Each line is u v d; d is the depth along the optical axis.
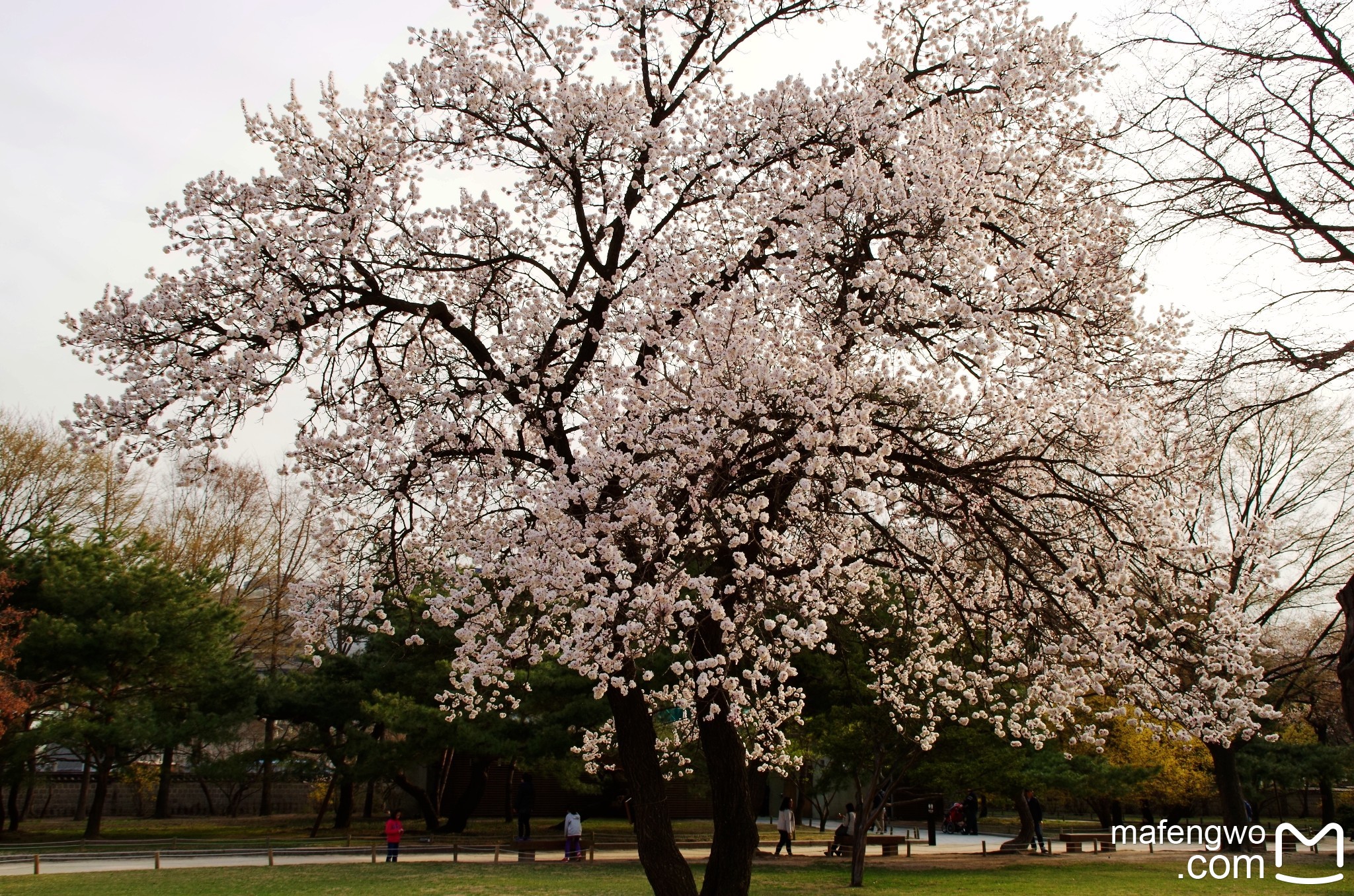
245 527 34.22
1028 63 10.65
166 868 17.69
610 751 14.93
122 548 25.00
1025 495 9.27
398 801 35.44
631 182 10.46
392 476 9.69
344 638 24.28
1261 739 25.25
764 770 14.76
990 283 9.02
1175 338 11.00
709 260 9.95
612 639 7.90
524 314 10.05
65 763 38.88
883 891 14.89
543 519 8.53
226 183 9.80
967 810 33.16
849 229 9.07
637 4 10.62
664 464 8.49
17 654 21.55
